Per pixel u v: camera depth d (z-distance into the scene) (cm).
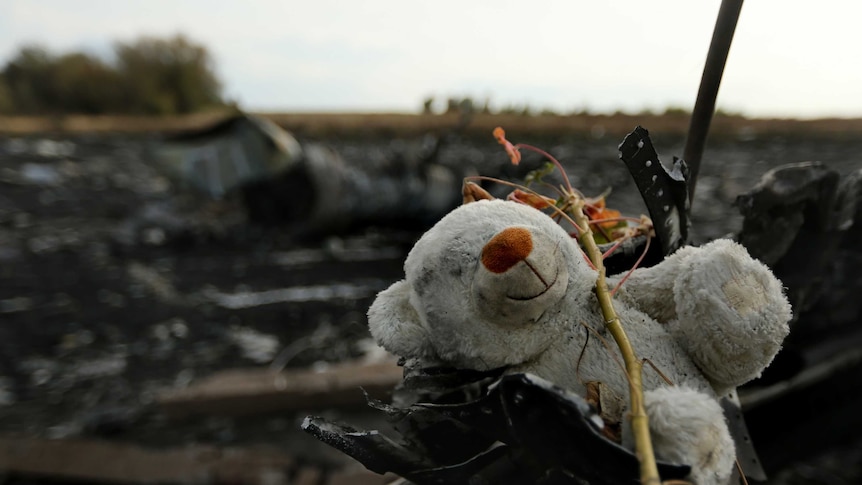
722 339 90
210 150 798
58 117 2108
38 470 329
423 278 95
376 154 860
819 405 194
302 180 788
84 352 478
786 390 186
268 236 803
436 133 837
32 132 1683
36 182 1077
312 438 363
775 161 887
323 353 462
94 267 678
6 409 395
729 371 93
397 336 101
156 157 825
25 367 452
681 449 79
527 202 118
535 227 92
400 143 1184
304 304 570
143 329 519
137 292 605
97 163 1295
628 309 99
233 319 539
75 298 586
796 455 204
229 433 370
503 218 95
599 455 80
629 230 125
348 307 560
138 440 365
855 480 259
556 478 91
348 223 784
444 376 100
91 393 416
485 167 851
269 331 512
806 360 179
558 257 91
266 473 327
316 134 1352
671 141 848
